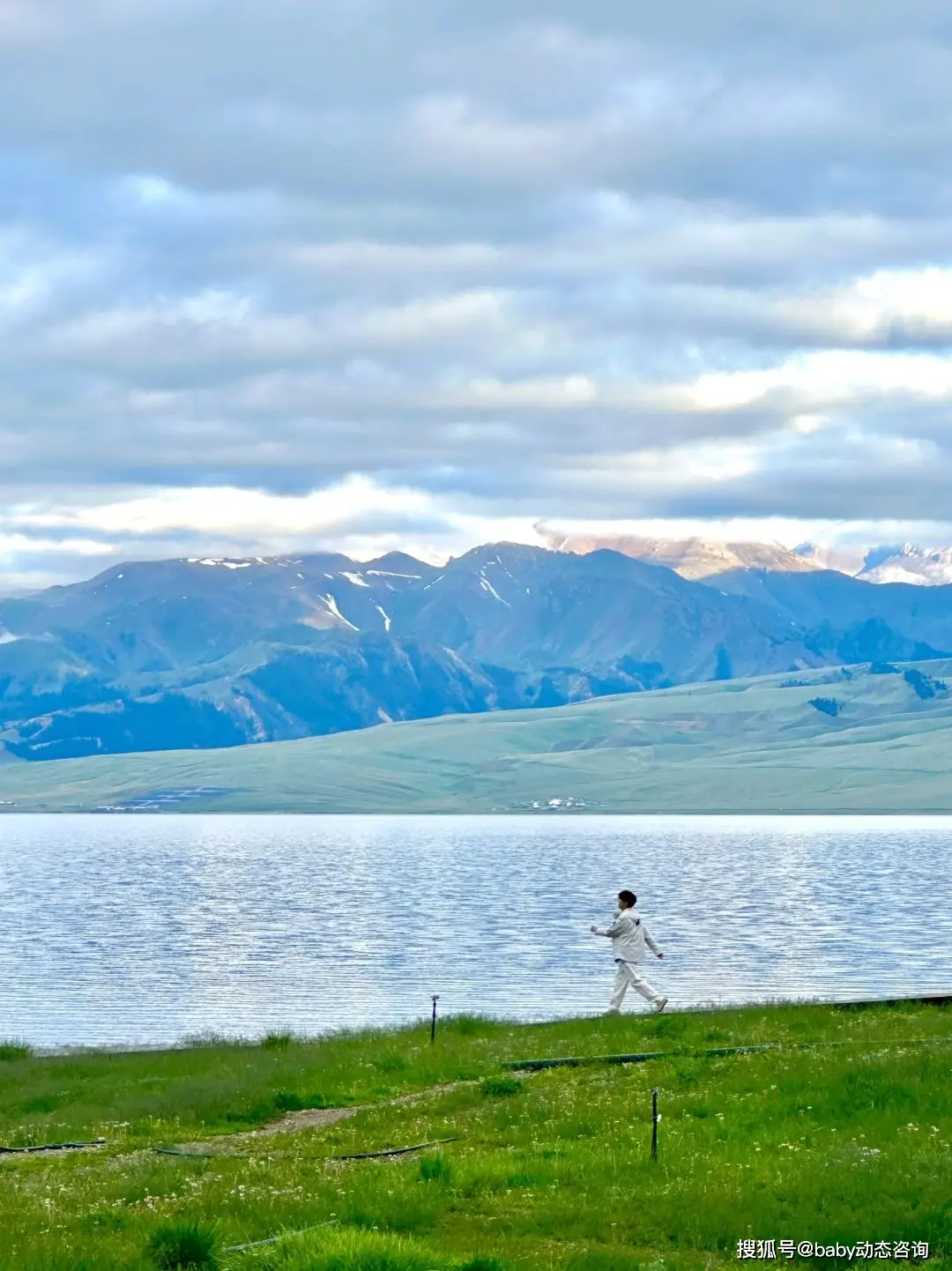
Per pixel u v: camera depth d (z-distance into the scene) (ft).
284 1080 112.78
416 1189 69.10
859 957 323.78
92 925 448.24
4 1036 225.76
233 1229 63.26
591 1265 56.75
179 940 398.62
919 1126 74.49
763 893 563.89
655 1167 71.00
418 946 371.56
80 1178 80.02
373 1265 53.72
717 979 284.00
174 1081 120.16
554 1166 72.18
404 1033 151.74
